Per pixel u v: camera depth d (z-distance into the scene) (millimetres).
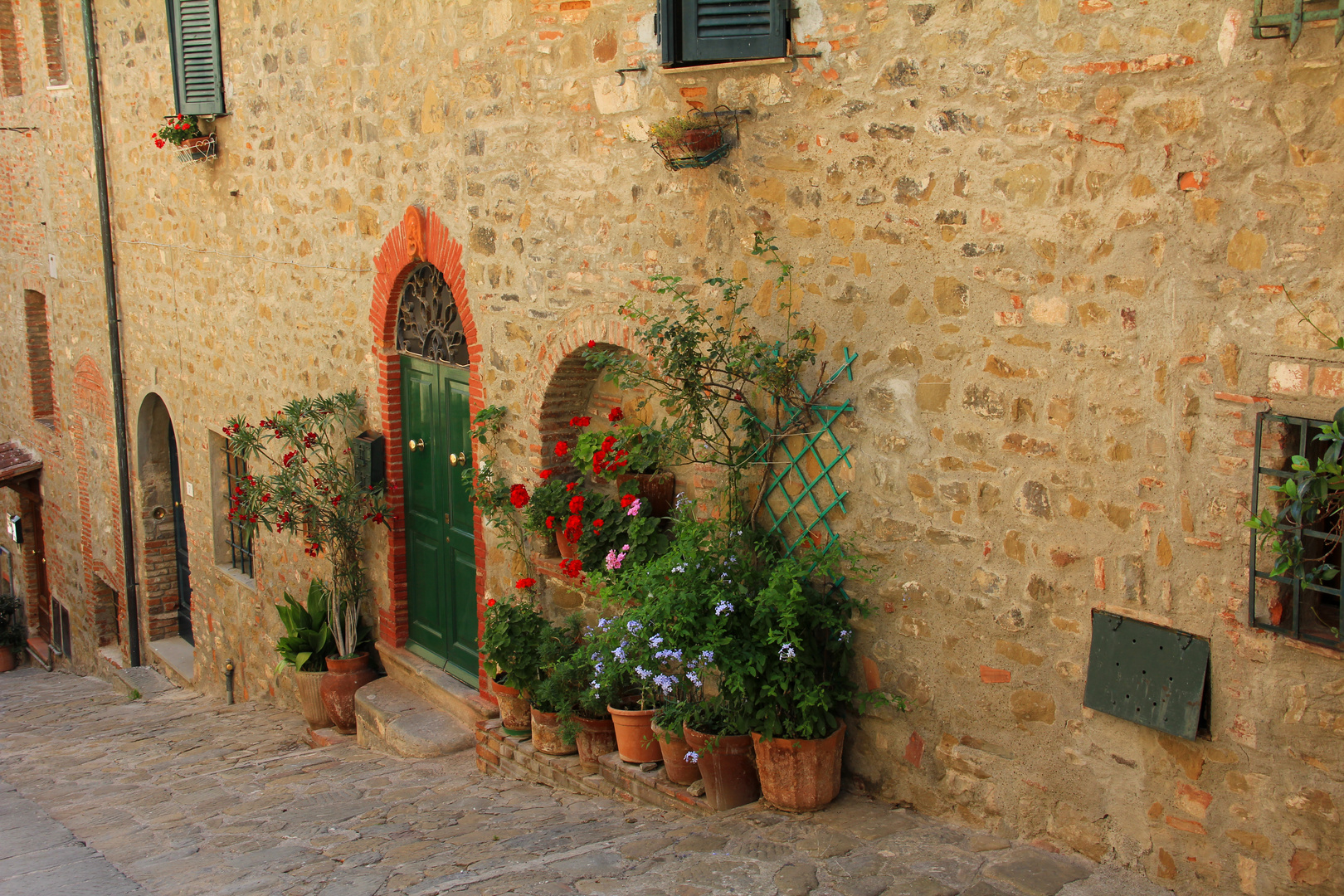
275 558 9367
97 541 12953
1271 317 3316
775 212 4691
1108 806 3857
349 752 7391
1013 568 4047
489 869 4453
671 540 5484
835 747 4508
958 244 4078
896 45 4164
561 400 6160
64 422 13461
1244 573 3445
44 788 7176
